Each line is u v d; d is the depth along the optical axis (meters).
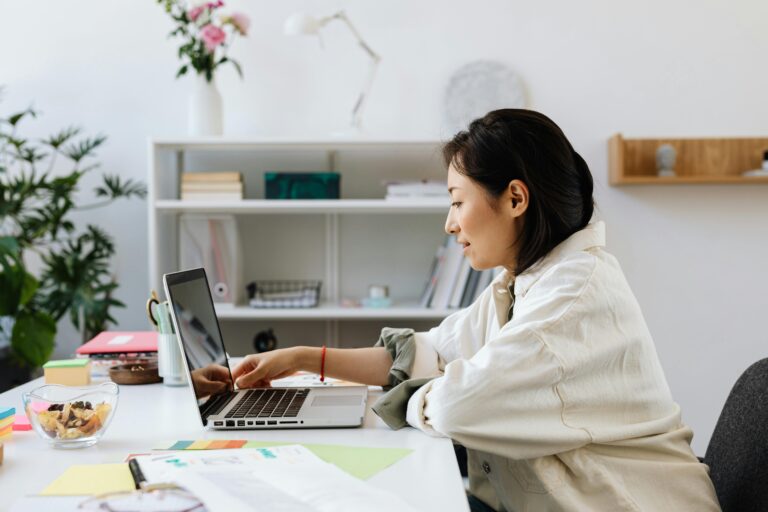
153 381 1.58
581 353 1.11
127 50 2.99
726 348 2.98
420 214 3.03
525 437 1.07
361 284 3.04
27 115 2.99
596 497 1.11
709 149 2.95
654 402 1.19
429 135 2.98
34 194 2.73
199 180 2.71
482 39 2.98
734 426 1.18
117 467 0.95
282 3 2.97
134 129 2.99
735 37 2.98
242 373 1.48
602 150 2.99
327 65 2.98
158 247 2.72
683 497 1.14
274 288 2.96
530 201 1.20
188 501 0.77
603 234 1.24
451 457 1.01
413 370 1.45
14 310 2.59
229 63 2.97
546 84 2.98
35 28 2.99
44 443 1.10
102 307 2.68
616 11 2.98
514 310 1.26
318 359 1.48
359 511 0.77
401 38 2.97
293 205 2.67
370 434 1.14
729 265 2.98
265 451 0.98
